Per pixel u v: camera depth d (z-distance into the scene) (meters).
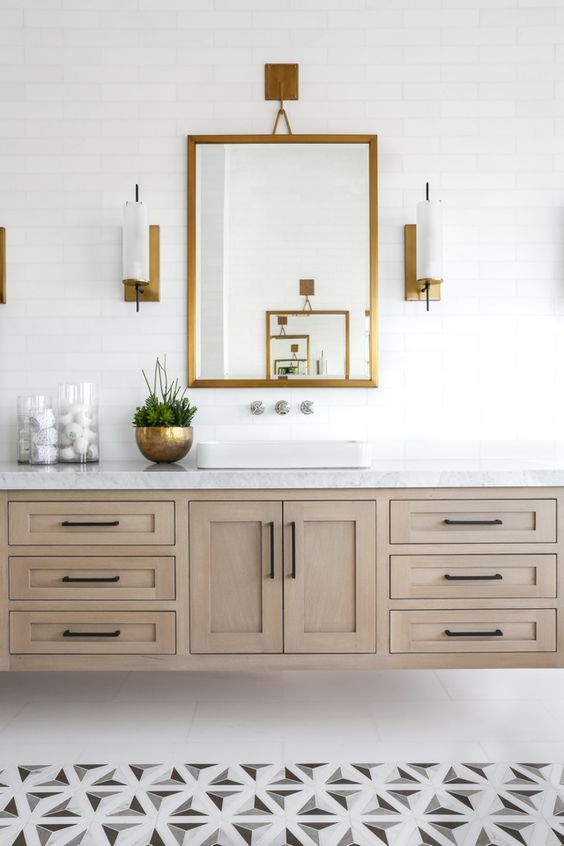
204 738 2.24
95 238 2.84
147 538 2.25
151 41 2.81
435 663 2.25
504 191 2.81
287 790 1.93
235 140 2.80
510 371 2.83
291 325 2.83
